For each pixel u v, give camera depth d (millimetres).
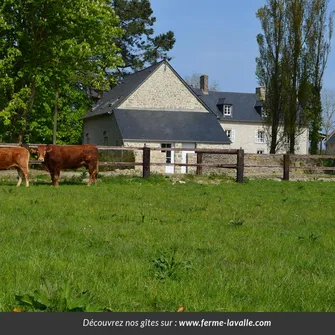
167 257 6668
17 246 7477
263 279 6023
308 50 43438
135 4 60250
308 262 7070
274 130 44250
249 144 64062
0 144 20562
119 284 5562
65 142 52406
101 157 34812
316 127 44812
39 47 30359
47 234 8523
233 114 64000
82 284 5480
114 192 16703
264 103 44656
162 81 49188
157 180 22062
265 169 31609
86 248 7582
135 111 48000
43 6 29578
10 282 5465
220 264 6812
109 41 33438
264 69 44219
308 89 43281
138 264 6441
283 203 15148
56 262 6395
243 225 10383
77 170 27578
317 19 43531
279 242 8570
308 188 21281
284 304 5246
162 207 13000
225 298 5281
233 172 28500
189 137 46094
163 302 5168
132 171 26078
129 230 9180
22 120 31594
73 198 14320
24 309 4766
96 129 53156
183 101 49750
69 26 30188
